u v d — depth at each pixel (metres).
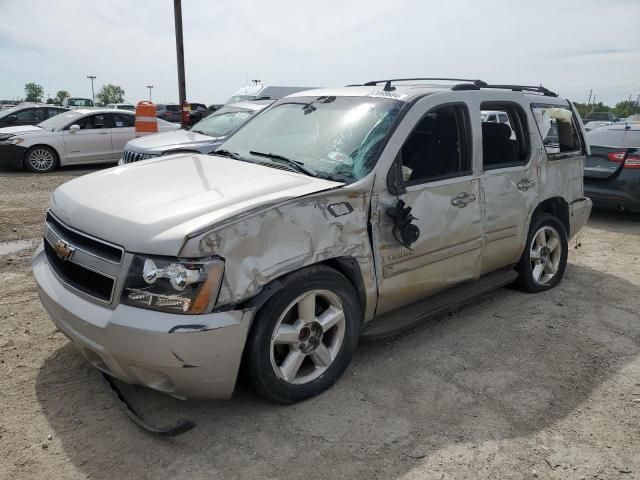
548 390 3.45
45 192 9.73
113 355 2.71
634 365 3.80
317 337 3.21
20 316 4.22
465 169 4.03
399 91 3.97
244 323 2.75
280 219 2.89
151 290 2.62
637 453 2.87
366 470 2.68
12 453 2.71
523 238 4.66
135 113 13.70
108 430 2.91
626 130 7.96
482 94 4.23
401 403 3.24
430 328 4.29
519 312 4.64
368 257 3.33
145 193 3.13
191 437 2.88
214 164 3.76
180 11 17.31
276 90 15.51
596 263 6.12
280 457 2.75
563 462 2.78
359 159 3.46
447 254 3.89
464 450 2.85
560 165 5.03
